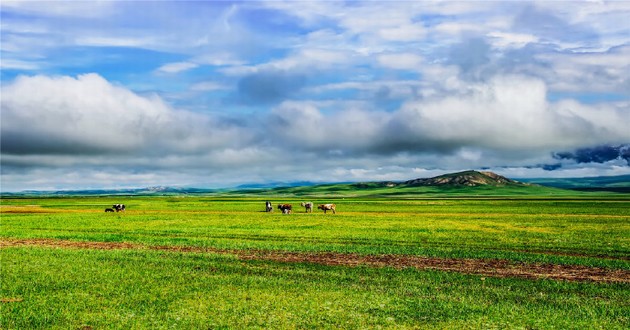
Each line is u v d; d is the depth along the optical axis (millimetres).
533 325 17891
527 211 99312
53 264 29953
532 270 28531
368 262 31375
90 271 27781
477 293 22578
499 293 22531
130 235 48031
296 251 36438
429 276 26422
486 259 32500
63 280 25266
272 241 42781
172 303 20953
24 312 19312
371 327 17750
